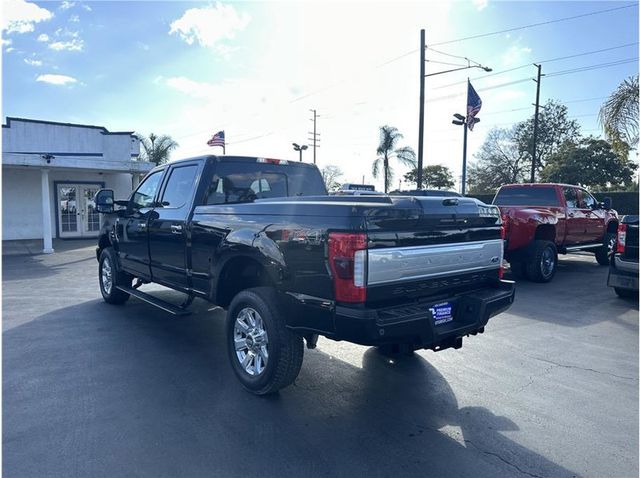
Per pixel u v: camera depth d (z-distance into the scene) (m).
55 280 10.31
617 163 37.78
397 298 3.73
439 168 59.31
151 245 6.08
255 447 3.38
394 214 3.61
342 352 5.50
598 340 6.04
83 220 20.86
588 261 14.07
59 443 3.40
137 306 7.63
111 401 4.09
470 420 3.85
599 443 3.51
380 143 36.47
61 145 20.20
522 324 6.77
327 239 3.54
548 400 4.24
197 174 5.40
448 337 3.99
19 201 19.66
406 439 3.53
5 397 4.16
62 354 5.29
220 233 4.66
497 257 4.71
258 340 4.23
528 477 3.08
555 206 10.97
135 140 24.52
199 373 4.77
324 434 3.58
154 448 3.35
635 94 14.17
